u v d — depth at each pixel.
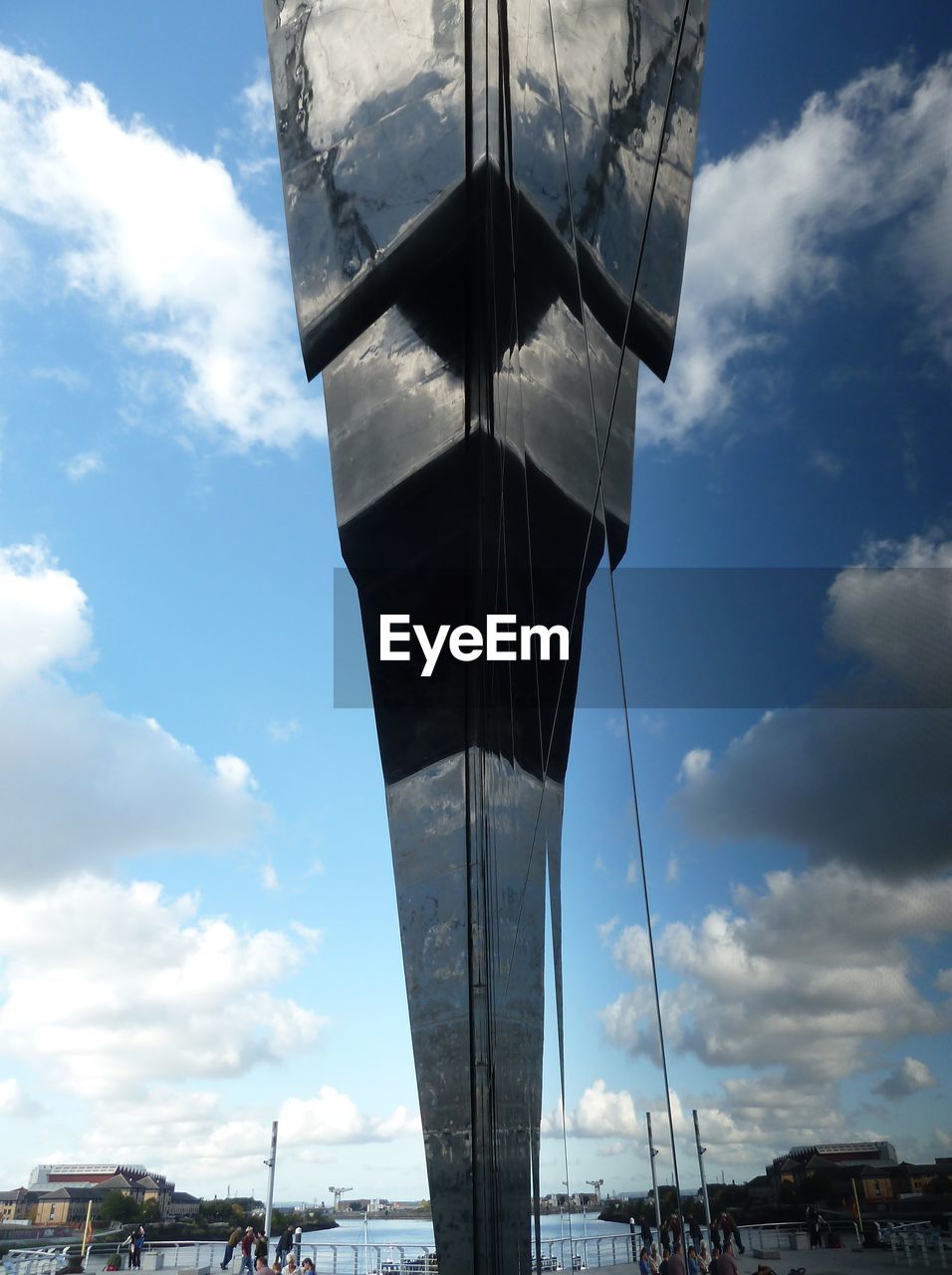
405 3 10.73
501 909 6.28
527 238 5.64
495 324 7.12
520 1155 4.78
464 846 9.32
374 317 11.01
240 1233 36.03
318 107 12.64
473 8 8.64
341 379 11.68
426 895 9.55
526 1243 4.47
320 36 12.66
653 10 3.65
